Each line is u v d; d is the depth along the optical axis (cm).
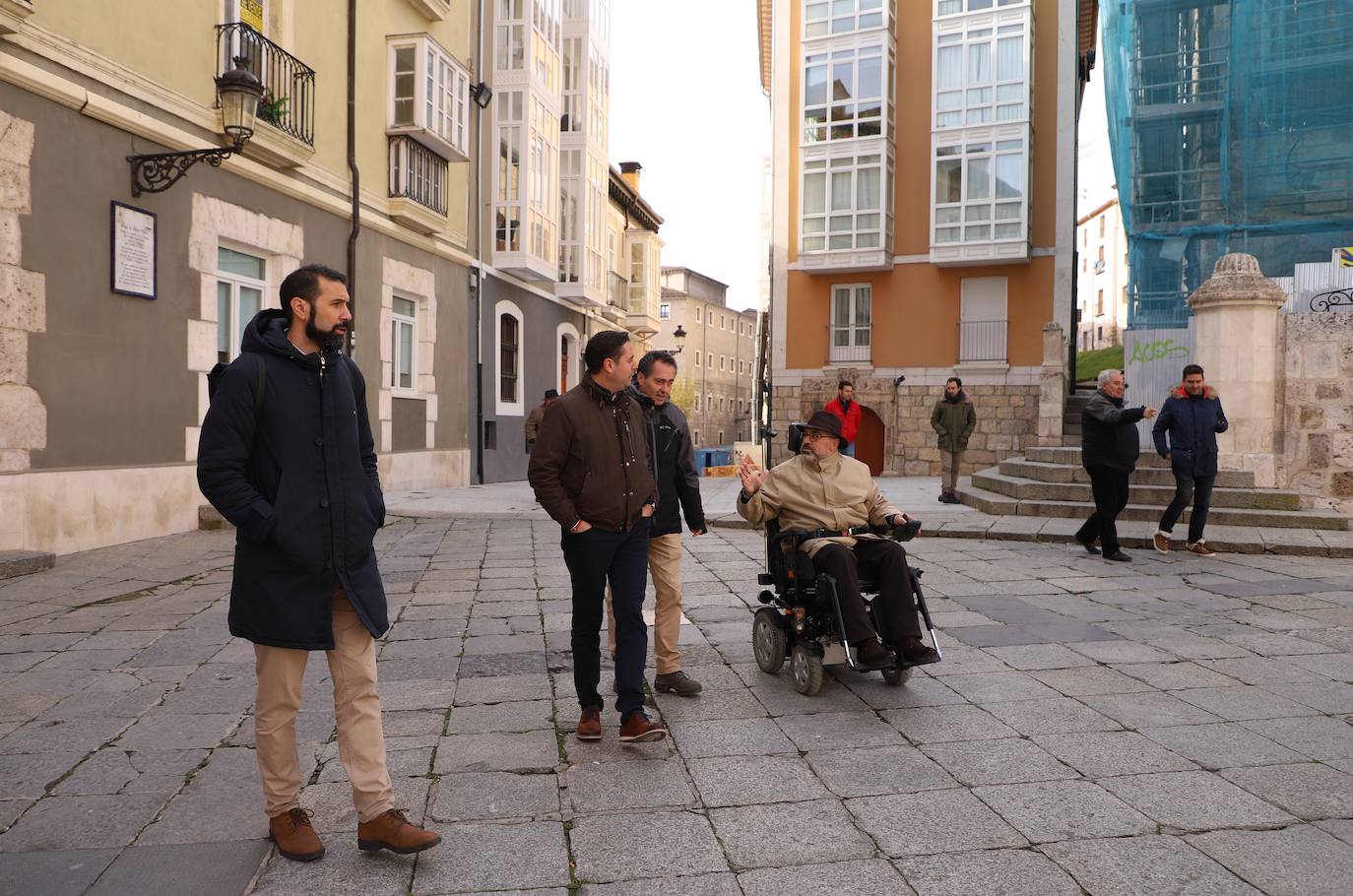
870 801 335
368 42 1480
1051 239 2366
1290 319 1080
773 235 2553
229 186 1127
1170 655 535
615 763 374
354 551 292
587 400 397
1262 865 286
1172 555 888
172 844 305
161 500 1000
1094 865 287
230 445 279
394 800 323
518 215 1973
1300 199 1731
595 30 2467
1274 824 315
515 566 846
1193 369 877
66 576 777
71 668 510
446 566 847
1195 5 1848
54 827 317
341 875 285
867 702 452
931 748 388
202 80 1074
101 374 927
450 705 449
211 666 514
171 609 656
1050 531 995
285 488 282
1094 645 558
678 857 294
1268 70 1733
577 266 2400
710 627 609
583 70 2402
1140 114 1877
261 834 312
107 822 321
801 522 495
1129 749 386
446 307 1775
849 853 296
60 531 870
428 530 1102
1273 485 1083
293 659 294
